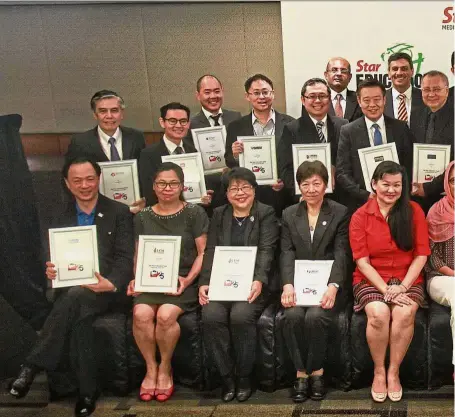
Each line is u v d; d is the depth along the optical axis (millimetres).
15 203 2455
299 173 2232
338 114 2510
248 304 2199
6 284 2439
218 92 2479
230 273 2244
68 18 2377
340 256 2230
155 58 2443
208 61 2447
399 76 2371
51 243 2262
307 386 2193
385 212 2180
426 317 2150
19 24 2375
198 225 2344
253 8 2371
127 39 2406
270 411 2115
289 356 2230
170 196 2291
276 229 2332
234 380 2256
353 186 2381
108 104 2393
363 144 2381
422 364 2139
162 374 2293
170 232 2332
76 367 2262
